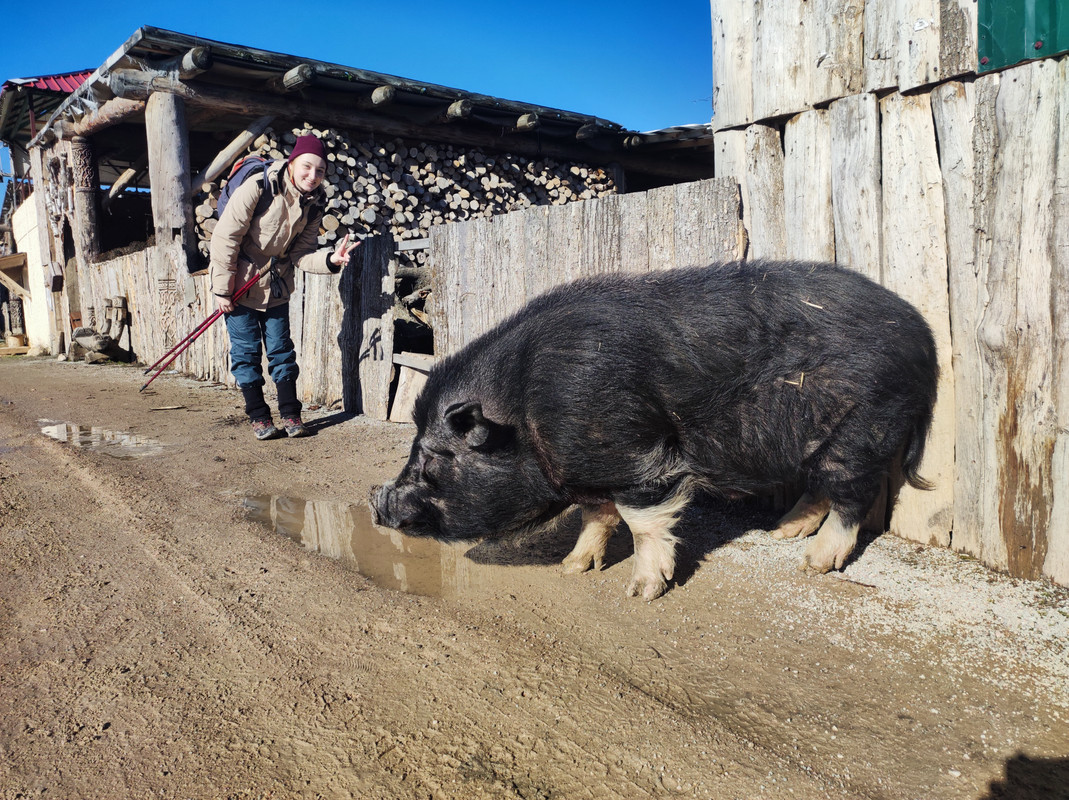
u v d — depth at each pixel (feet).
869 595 10.57
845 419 10.60
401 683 8.52
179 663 8.91
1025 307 10.32
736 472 11.01
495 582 11.54
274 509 14.90
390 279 22.13
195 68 29.37
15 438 20.92
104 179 60.59
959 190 10.98
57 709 7.96
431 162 35.94
